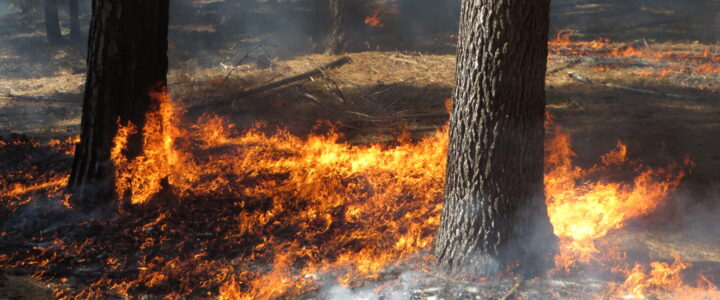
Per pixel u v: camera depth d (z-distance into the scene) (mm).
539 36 4977
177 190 8000
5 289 4777
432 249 5895
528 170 5262
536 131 5227
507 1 4832
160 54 7090
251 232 6805
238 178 8648
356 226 7027
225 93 14352
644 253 6098
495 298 5102
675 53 19359
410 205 7637
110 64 6855
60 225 6793
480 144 5223
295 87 15039
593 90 14578
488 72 5035
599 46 21359
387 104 13703
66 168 8969
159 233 6680
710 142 10352
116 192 7172
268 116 12820
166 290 5551
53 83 16391
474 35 5059
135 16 6781
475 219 5387
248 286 5633
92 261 6070
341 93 14109
